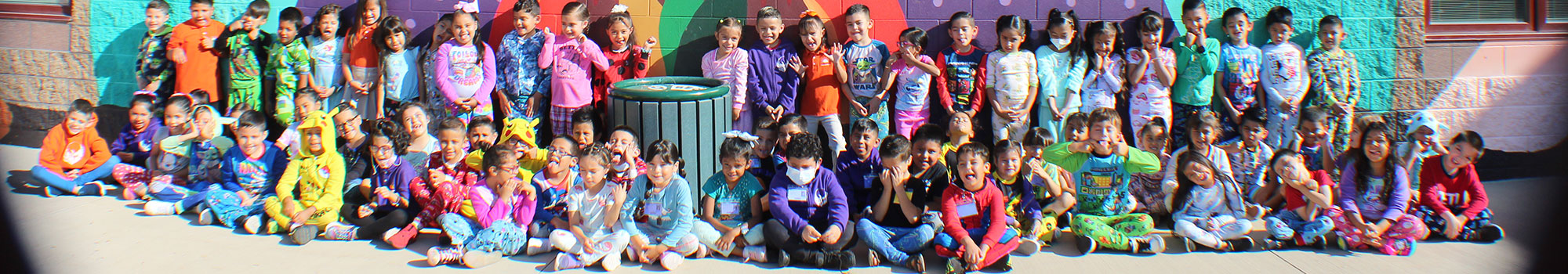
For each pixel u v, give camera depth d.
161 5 6.79
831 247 5.02
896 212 5.34
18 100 7.34
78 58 7.14
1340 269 4.94
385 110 6.66
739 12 6.57
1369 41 6.58
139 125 6.60
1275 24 6.36
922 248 5.04
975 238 5.05
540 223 5.39
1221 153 5.58
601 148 5.13
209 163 6.12
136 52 7.02
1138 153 5.57
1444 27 6.61
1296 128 6.37
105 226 5.64
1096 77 6.43
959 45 6.41
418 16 6.72
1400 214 5.27
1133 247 5.20
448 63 6.47
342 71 6.70
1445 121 6.74
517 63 6.52
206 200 5.72
